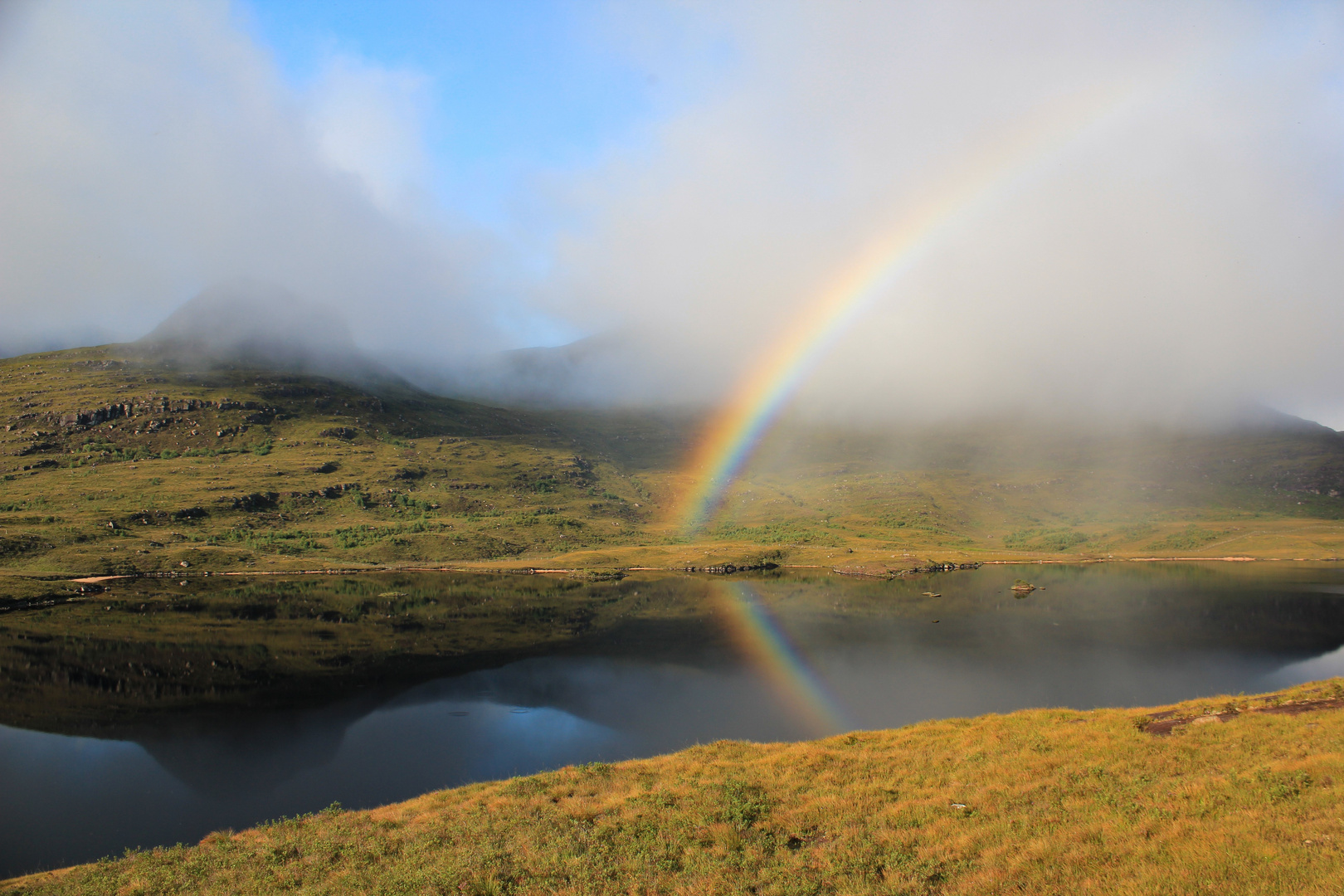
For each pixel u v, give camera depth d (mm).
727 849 27562
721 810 32031
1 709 87312
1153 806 26281
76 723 82000
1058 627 139750
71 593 177000
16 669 105500
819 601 182000
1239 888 19531
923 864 24406
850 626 143375
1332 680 46312
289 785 64125
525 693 94188
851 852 26094
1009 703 86438
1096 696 88312
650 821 31266
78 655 113750
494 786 40875
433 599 183125
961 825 27656
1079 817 26531
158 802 60688
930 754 39438
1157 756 33438
